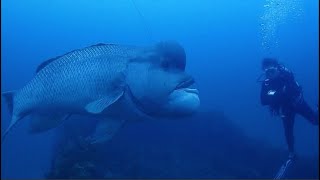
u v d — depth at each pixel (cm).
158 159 1009
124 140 969
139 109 421
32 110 469
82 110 439
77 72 434
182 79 411
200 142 1132
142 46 434
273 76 722
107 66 422
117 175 846
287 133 762
